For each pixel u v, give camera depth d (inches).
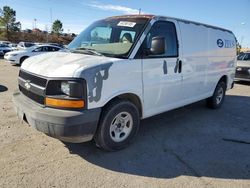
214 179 136.3
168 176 136.6
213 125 221.8
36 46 660.1
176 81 191.9
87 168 139.5
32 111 136.7
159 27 175.5
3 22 2691.9
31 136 174.2
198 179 135.4
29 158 145.9
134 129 166.4
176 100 198.7
